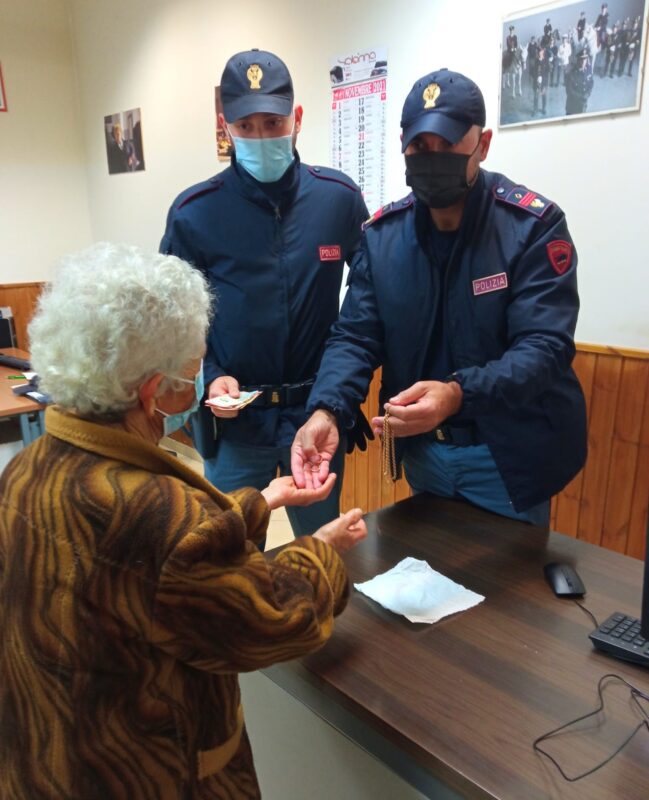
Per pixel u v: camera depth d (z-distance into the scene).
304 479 1.26
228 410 1.60
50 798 0.70
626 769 0.79
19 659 0.71
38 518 0.69
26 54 4.25
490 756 0.81
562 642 1.03
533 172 2.17
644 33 1.82
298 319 1.83
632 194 1.96
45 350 0.74
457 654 1.01
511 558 1.29
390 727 0.86
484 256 1.41
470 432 1.50
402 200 1.57
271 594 0.74
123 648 0.68
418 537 1.38
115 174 4.34
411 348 1.54
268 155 1.71
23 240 4.50
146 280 0.74
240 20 3.11
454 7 2.24
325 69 2.76
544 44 2.03
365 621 1.10
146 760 0.72
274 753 1.15
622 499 2.19
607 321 2.11
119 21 3.89
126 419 0.76
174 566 0.65
